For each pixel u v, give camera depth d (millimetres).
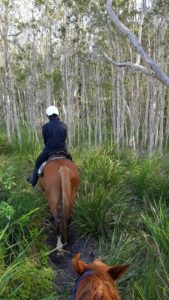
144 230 5668
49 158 5836
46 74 12641
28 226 5379
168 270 4137
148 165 7551
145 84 14656
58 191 5410
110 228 5828
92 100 15711
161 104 11609
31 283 4148
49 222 6109
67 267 5223
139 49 3186
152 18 11188
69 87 13703
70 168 5621
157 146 13148
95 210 5824
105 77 15258
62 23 13086
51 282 4441
